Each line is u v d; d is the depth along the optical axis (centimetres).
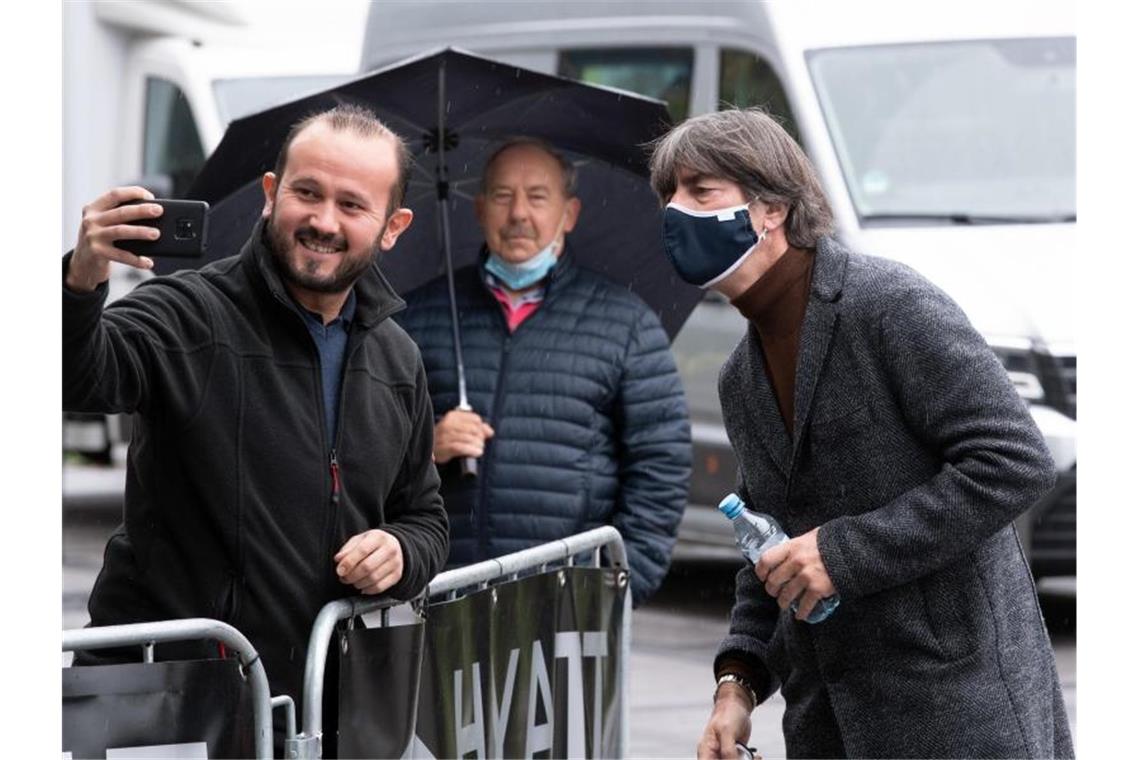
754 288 512
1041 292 1121
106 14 1598
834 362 502
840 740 526
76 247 469
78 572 1393
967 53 1243
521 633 604
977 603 500
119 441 1778
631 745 925
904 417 499
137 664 478
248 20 1584
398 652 534
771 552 497
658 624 1227
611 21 1344
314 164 504
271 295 511
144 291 505
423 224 788
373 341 533
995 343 1101
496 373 741
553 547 623
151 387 495
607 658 655
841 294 502
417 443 548
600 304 749
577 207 761
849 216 1178
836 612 509
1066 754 518
